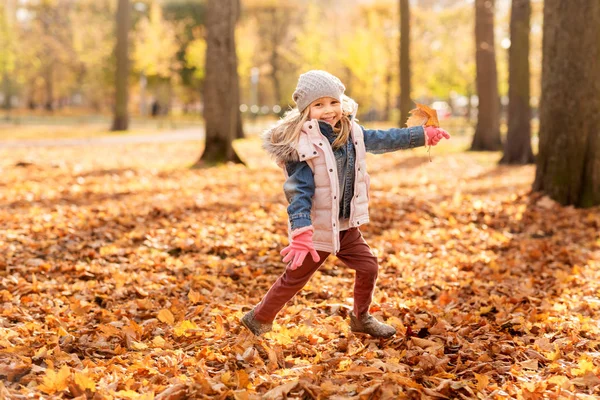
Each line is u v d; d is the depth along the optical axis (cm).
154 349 386
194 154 1997
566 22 934
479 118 2334
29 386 328
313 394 315
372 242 722
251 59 5222
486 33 2295
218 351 381
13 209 855
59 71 6353
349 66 4472
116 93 3428
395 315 459
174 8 5628
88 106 8075
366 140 376
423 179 1323
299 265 339
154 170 1417
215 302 494
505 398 321
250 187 1143
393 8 4762
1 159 1584
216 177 1323
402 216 863
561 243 742
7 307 462
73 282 555
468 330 428
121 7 3375
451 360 381
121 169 1415
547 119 965
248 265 619
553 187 955
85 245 677
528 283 555
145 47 4681
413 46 4619
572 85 936
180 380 330
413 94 4800
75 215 820
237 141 2653
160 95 6309
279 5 5869
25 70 5866
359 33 4469
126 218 794
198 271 590
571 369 351
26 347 375
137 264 610
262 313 391
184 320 438
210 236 722
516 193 1032
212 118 1563
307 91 354
